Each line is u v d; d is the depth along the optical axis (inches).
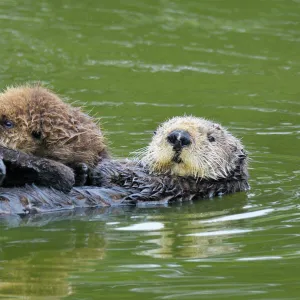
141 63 908.0
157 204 535.2
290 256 417.4
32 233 453.7
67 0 1087.6
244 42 975.0
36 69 866.1
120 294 362.6
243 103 802.8
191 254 420.8
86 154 524.7
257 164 640.4
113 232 460.8
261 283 379.6
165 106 781.3
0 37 951.6
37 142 503.5
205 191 559.2
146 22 1026.1
